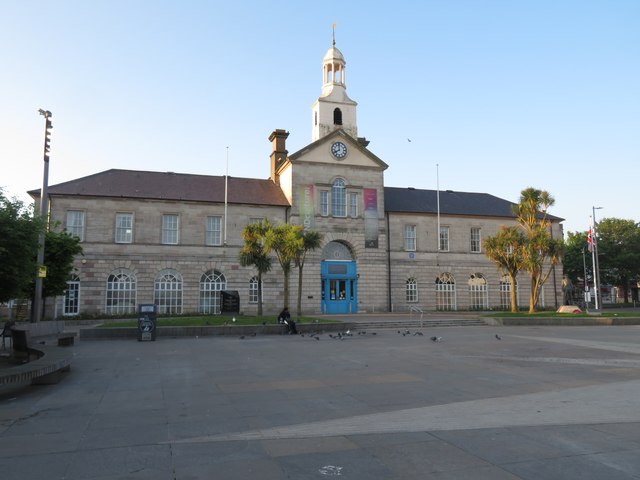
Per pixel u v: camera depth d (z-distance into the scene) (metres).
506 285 52.62
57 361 12.83
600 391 11.37
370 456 6.96
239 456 7.00
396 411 9.69
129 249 41.38
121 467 6.57
